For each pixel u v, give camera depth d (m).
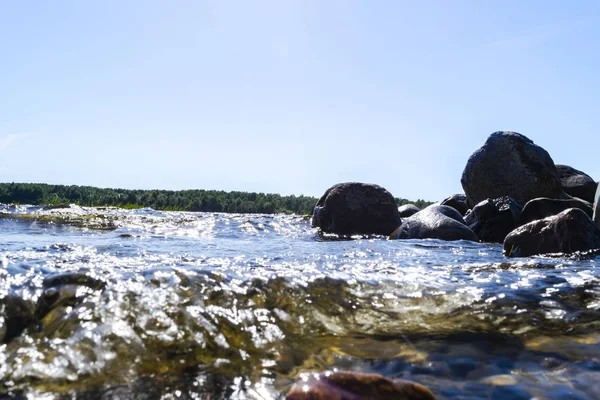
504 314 2.62
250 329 2.21
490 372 1.89
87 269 2.77
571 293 3.04
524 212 8.90
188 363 1.88
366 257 5.09
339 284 2.93
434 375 1.86
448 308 2.69
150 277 2.57
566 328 2.44
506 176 11.99
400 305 2.71
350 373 1.71
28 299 2.23
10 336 1.94
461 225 8.48
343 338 2.24
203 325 2.15
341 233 10.77
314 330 2.31
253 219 11.92
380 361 1.99
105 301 2.23
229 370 1.86
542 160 11.93
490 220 9.05
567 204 8.80
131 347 1.92
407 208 13.50
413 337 2.27
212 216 12.20
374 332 2.32
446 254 5.77
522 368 1.94
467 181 12.70
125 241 6.14
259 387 1.73
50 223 8.58
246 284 2.65
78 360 1.80
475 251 6.35
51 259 3.61
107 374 1.75
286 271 3.23
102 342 1.92
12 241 5.66
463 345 2.18
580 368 1.94
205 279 2.62
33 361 1.77
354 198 11.08
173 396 1.63
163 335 2.03
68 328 2.00
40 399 1.56
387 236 10.30
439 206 9.38
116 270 2.75
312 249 5.94
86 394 1.61
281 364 1.94
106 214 10.64
